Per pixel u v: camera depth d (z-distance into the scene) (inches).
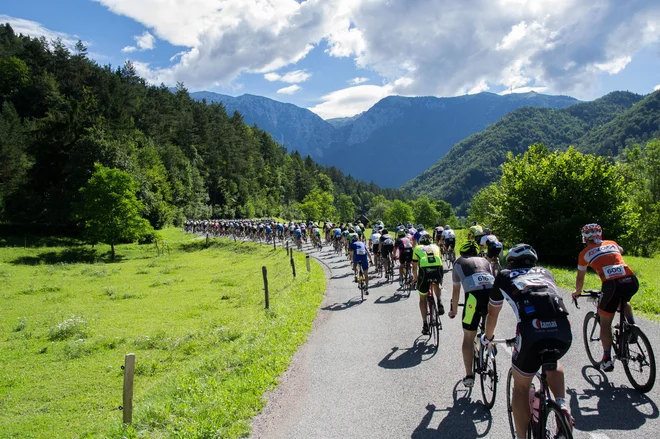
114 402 402.6
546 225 989.2
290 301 611.2
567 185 989.8
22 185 2452.0
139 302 916.0
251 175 5442.9
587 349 280.8
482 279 239.5
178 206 3823.8
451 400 243.4
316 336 412.2
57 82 3587.6
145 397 354.9
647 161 1930.4
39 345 625.6
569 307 444.1
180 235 2837.1
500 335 359.3
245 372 317.7
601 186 968.3
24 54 3887.8
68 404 405.7
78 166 2237.9
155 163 3385.8
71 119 2445.9
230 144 5098.4
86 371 504.4
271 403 259.8
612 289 242.4
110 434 250.8
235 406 250.5
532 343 163.5
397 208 4931.1
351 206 6870.1
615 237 971.3
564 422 144.3
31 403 415.2
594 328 274.7
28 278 1300.4
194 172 4279.0
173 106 4869.6
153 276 1342.3
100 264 1721.2
